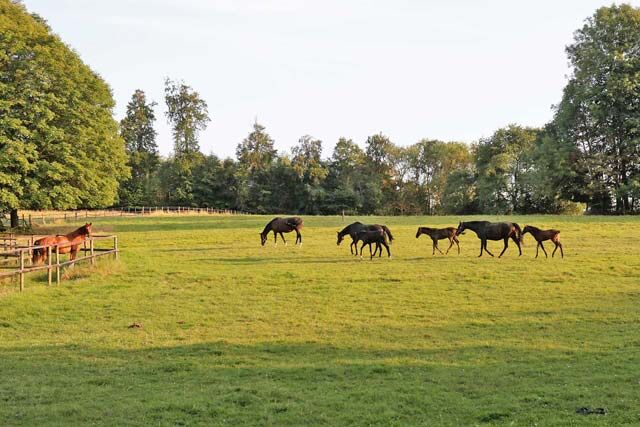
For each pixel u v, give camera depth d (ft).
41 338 48.96
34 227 144.77
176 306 60.54
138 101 332.60
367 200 337.52
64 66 131.03
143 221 170.50
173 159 328.49
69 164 122.42
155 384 36.17
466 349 44.27
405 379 36.63
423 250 100.37
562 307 58.44
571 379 35.88
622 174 183.11
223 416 30.01
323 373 38.19
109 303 61.31
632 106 172.45
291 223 110.63
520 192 249.75
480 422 28.76
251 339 47.96
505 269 79.46
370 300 62.90
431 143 358.23
